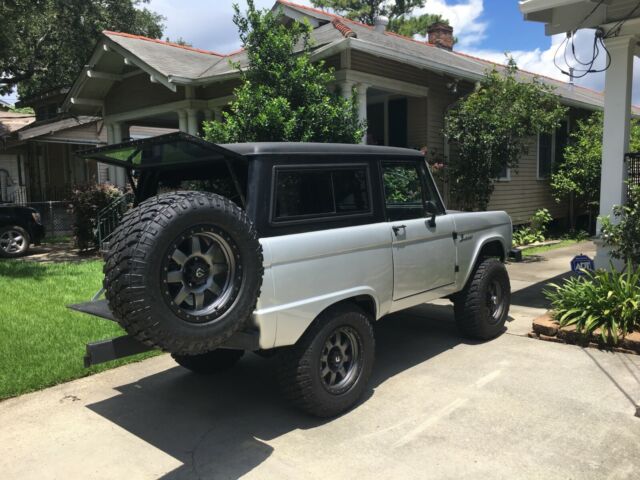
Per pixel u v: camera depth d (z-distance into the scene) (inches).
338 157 155.8
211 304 116.9
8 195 844.6
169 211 109.5
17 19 639.8
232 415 153.8
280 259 133.4
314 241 141.5
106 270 109.0
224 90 469.1
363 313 156.6
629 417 142.6
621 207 233.1
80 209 452.1
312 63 369.1
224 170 148.4
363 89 386.6
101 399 166.7
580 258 299.6
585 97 705.0
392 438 135.9
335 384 149.4
